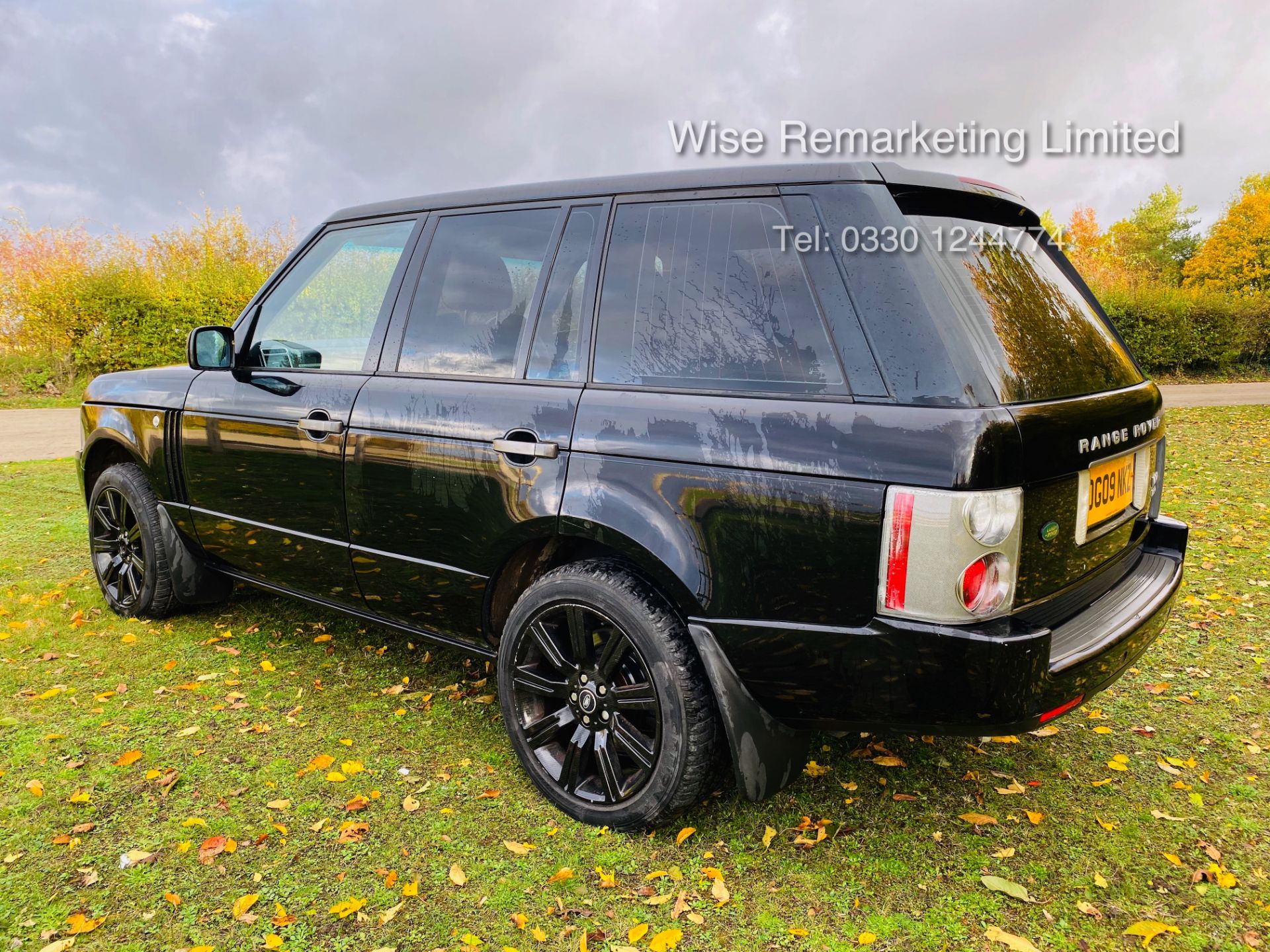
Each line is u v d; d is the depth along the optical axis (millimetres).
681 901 2131
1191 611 4215
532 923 2070
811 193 2158
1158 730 3055
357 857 2312
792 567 2039
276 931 2025
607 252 2520
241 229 17188
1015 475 1856
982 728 1946
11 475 7910
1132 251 42656
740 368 2197
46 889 2164
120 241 15781
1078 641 2080
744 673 2166
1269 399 15078
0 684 3338
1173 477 7836
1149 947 2000
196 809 2525
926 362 1924
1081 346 2396
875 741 2961
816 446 2000
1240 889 2205
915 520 1861
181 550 3803
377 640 3857
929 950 1990
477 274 2826
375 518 2906
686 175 2418
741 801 2594
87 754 2818
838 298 2055
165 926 2041
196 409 3525
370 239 3170
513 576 2729
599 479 2336
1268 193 33312
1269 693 3338
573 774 2490
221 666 3553
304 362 3252
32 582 4621
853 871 2275
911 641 1901
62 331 14648
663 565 2207
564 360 2537
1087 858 2334
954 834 2439
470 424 2621
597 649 2434
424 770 2768
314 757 2836
